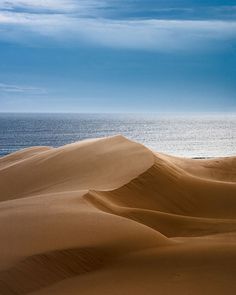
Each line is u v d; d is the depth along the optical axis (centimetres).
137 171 3136
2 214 1894
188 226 2317
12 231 1605
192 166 4509
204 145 15912
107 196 2638
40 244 1452
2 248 1427
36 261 1329
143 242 1562
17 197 3409
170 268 1319
